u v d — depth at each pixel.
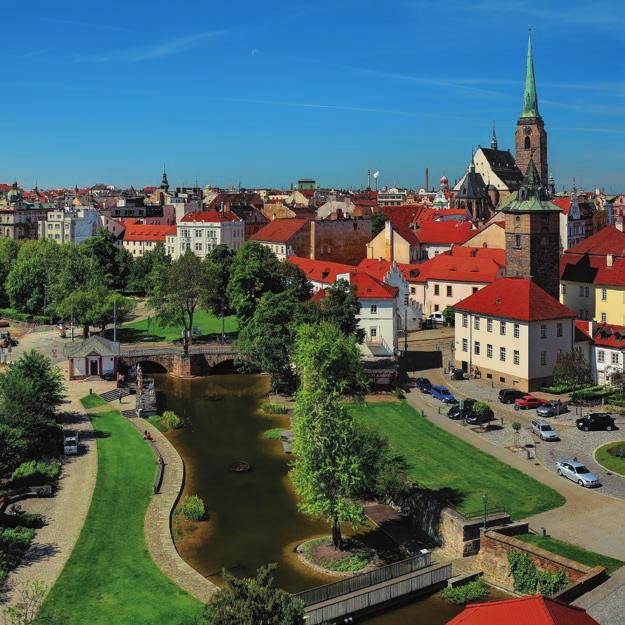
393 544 72.94
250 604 42.81
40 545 70.69
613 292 135.12
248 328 130.62
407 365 134.38
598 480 81.19
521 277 131.88
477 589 63.44
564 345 118.62
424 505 74.69
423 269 176.00
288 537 75.25
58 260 197.75
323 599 61.00
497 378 121.69
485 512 68.88
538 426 96.69
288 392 127.56
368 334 134.62
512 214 133.25
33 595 60.56
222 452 100.12
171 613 59.47
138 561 68.31
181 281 151.62
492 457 89.81
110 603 60.84
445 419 105.25
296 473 71.38
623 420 101.94
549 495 78.38
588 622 41.78
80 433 104.25
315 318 119.94
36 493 82.00
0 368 140.12
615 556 64.50
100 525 75.38
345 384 72.88
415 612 61.53
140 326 179.50
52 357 152.12
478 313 123.88
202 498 84.88
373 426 98.75
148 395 120.25
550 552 63.06
